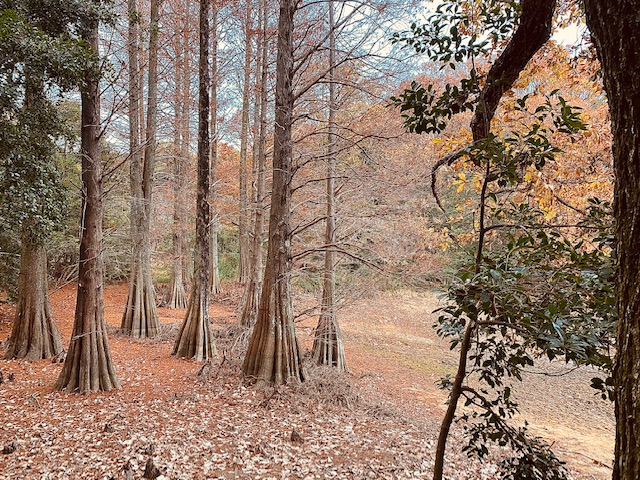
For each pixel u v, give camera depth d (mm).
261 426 5734
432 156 8250
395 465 5035
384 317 13609
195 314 9297
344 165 8680
